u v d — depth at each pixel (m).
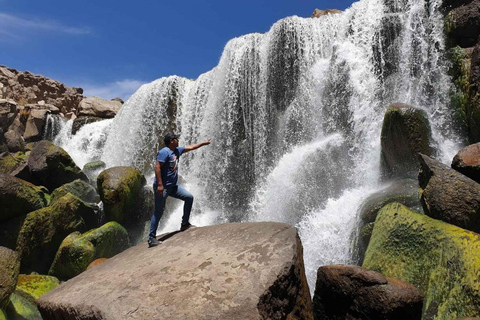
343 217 8.34
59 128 24.80
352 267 5.12
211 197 14.92
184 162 16.77
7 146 22.64
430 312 5.20
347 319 5.08
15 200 12.09
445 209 6.20
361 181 10.31
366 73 11.59
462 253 5.23
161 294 4.60
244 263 4.78
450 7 10.50
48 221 11.77
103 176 12.57
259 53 14.50
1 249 8.53
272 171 12.41
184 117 17.73
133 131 19.22
